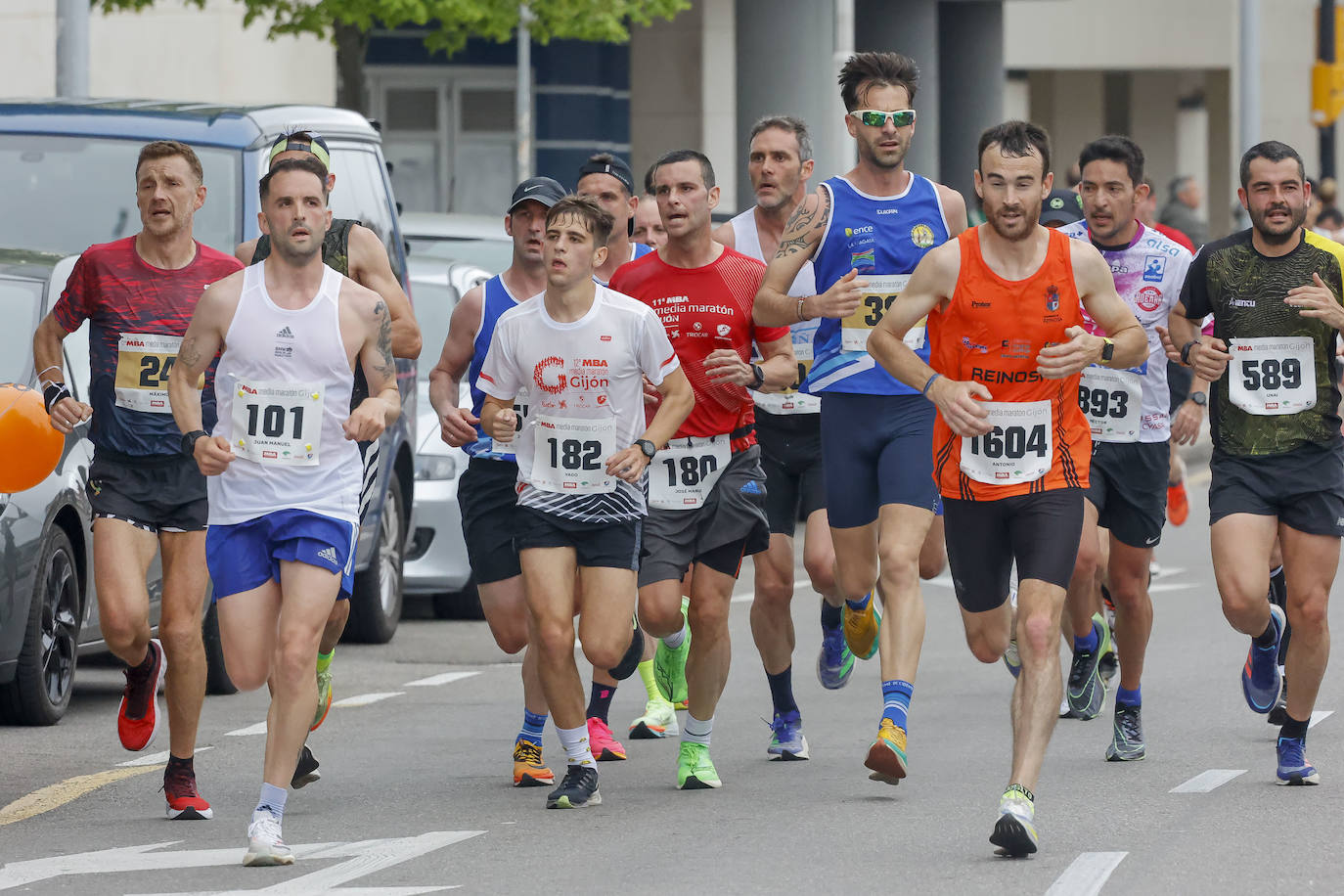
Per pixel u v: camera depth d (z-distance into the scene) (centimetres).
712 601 2484
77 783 2555
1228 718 2933
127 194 3559
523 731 2556
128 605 2345
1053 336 2184
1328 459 2464
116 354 2386
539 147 11450
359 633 3872
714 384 2484
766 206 2761
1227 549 2478
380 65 11431
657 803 2405
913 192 2545
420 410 4212
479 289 2597
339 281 2161
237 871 2047
